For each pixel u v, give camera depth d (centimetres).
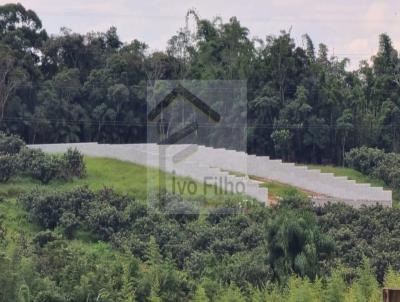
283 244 3244
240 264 3338
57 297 2884
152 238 3366
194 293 3056
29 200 4578
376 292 2823
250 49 7012
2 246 3566
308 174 5706
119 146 5634
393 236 4153
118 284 3055
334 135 6962
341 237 4053
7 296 2670
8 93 6762
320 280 2905
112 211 4372
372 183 6112
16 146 5600
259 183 5203
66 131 6981
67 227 4297
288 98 6962
